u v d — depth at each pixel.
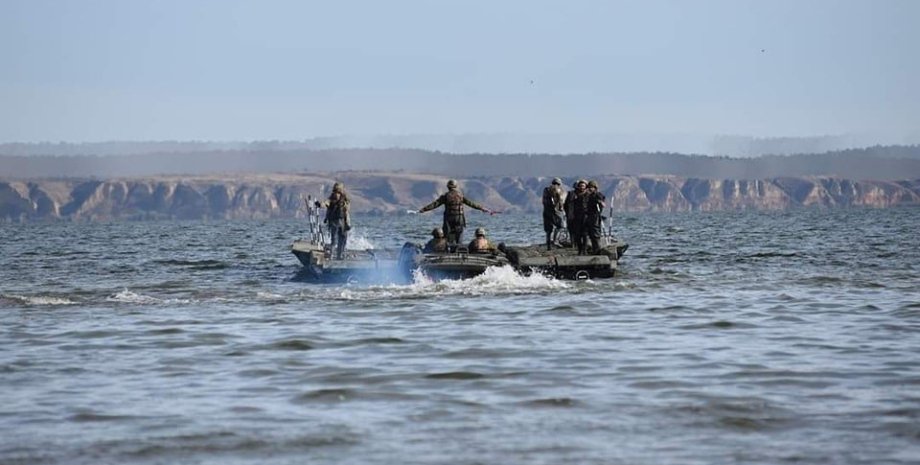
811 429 54.94
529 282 127.06
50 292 133.38
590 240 142.00
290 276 159.00
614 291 121.56
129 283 149.25
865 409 58.50
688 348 79.19
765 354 75.94
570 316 98.94
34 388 66.75
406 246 133.00
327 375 69.62
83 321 98.50
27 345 84.19
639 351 78.00
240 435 55.00
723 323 93.19
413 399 62.50
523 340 83.56
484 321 95.50
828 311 101.12
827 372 68.62
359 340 84.31
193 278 157.88
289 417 58.50
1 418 58.84
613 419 57.53
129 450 52.72
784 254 195.38
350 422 57.34
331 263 137.75
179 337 87.50
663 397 62.28
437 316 99.44
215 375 70.44
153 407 61.06
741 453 51.25
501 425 56.56
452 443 53.34
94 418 58.66
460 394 63.66
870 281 132.50
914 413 57.38
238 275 163.25
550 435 54.59
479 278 126.38
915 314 97.25
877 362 71.81
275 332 89.62
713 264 170.38
